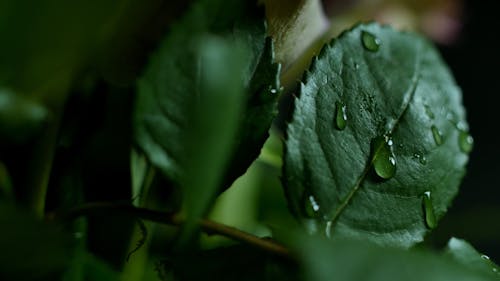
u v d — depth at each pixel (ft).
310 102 0.78
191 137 0.69
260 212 1.50
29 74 0.70
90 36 0.69
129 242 0.90
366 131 0.79
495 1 2.58
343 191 0.78
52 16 0.68
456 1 1.91
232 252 0.74
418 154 0.81
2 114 0.74
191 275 0.73
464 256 0.78
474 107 2.51
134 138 0.71
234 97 0.66
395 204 0.79
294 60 0.85
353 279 0.66
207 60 0.66
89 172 0.88
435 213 0.81
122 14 0.72
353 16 1.61
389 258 0.67
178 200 0.73
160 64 0.71
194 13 0.72
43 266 0.69
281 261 0.72
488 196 2.33
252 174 1.39
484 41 2.56
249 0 0.74
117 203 0.72
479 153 2.43
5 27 0.68
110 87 0.83
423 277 0.67
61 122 0.78
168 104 0.71
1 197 0.76
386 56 0.82
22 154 0.77
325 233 0.77
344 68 0.80
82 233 0.80
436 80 0.84
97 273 0.83
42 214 0.75
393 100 0.81
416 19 1.84
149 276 0.90
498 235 1.56
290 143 0.77
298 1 0.81
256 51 0.75
